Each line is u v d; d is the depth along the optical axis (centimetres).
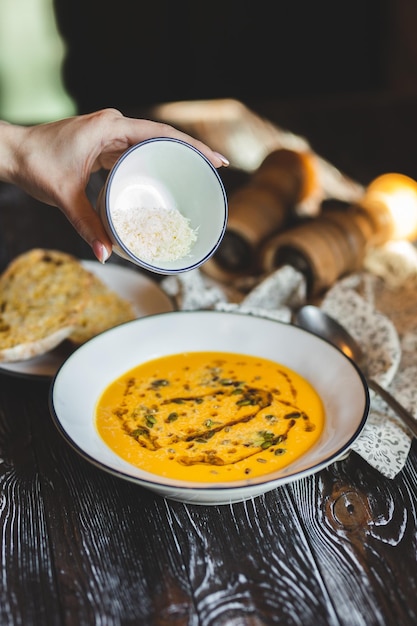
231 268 110
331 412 73
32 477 73
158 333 82
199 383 78
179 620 59
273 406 74
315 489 72
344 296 94
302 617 60
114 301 96
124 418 73
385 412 80
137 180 73
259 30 251
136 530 67
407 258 110
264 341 81
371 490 72
